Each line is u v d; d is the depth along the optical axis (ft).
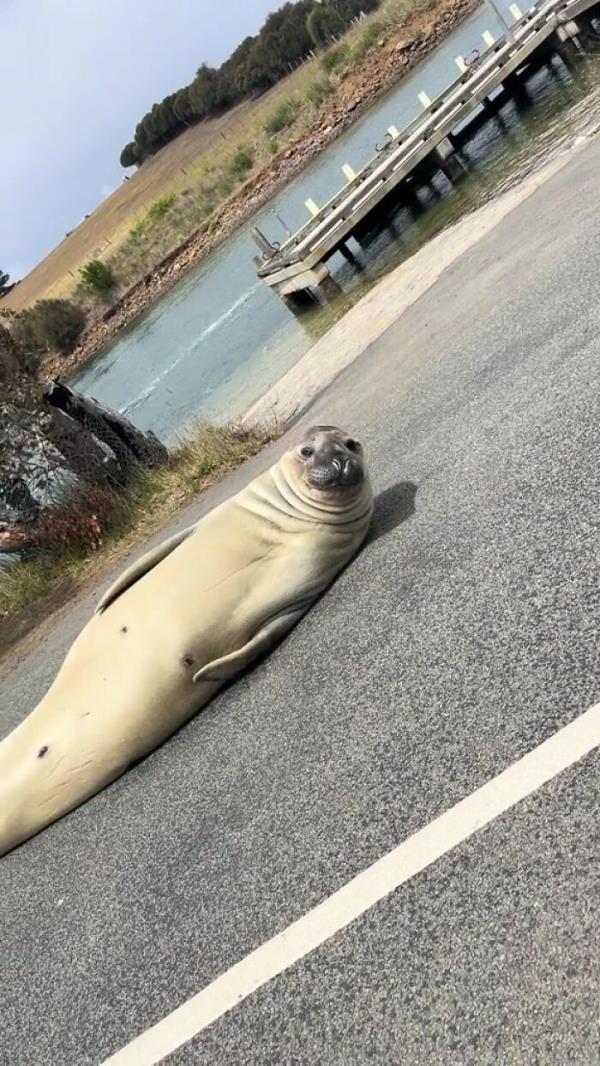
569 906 6.99
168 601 13.93
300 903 9.04
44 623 28.35
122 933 10.71
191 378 68.74
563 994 6.52
